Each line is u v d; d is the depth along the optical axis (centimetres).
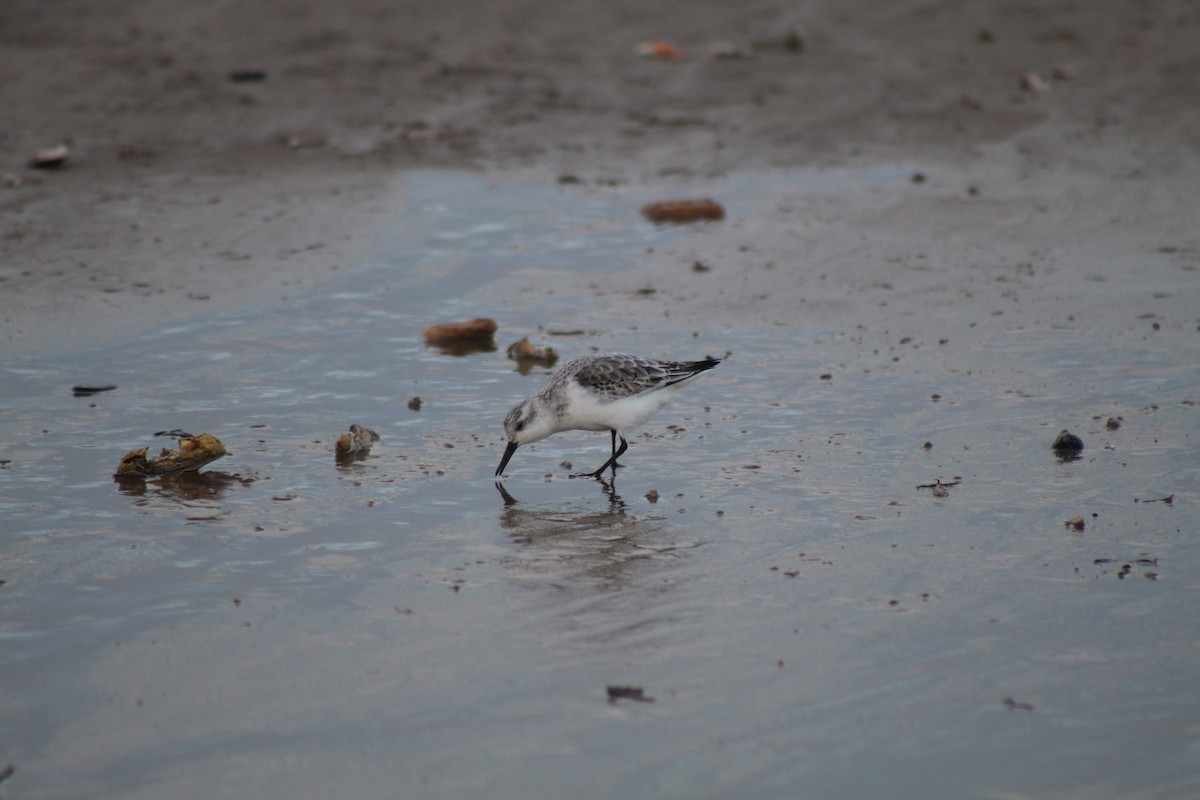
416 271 1838
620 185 2217
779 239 1980
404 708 831
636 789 753
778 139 2445
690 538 1098
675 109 2603
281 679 864
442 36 2975
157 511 1137
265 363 1519
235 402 1409
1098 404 1394
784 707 836
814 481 1216
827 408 1402
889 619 950
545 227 2023
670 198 2148
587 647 912
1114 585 998
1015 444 1293
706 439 1330
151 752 782
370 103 2561
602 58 2875
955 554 1057
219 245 1892
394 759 779
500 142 2405
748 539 1094
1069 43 2956
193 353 1538
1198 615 949
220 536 1090
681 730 809
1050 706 838
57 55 2739
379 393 1450
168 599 975
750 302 1744
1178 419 1345
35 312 1634
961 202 2127
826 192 2188
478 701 841
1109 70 2775
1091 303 1712
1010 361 1527
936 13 3158
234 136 2359
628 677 872
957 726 816
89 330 1591
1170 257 1883
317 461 1263
